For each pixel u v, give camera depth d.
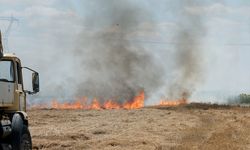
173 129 33.78
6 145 18.84
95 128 33.78
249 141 27.41
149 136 29.38
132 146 25.36
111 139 27.39
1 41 18.69
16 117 19.66
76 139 28.02
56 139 27.56
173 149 24.11
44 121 40.50
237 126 36.91
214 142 26.66
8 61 20.41
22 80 21.34
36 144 24.88
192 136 29.77
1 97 18.70
